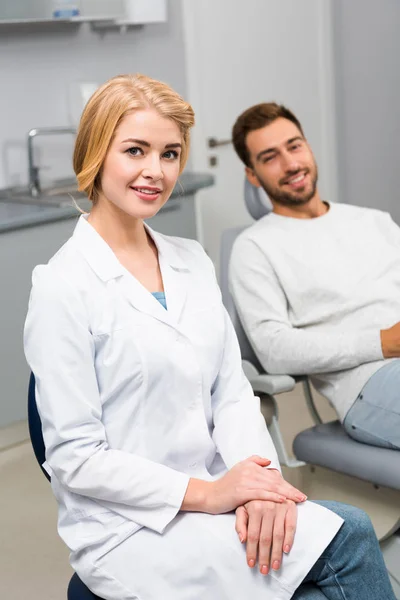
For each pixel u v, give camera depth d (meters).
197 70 4.05
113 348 1.29
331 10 4.64
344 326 2.10
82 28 3.58
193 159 4.08
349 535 1.25
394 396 1.88
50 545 2.32
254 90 4.31
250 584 1.23
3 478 2.77
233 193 4.29
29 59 3.42
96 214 1.38
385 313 2.10
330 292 2.10
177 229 3.39
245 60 4.25
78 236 1.35
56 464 1.27
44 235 2.90
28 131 3.46
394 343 1.92
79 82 3.50
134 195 1.31
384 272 2.17
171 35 3.92
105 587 1.27
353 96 4.76
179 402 1.33
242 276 2.11
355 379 1.96
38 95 3.47
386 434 1.88
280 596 1.22
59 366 1.25
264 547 1.22
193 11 3.98
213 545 1.23
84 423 1.26
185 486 1.27
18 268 2.84
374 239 2.20
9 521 2.47
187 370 1.32
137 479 1.25
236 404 1.44
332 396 2.02
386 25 4.55
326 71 4.70
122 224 1.37
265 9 4.30
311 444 1.98
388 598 1.28
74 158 1.35
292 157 2.19
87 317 1.28
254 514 1.23
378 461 1.84
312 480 2.07
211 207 4.19
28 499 2.61
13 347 2.87
